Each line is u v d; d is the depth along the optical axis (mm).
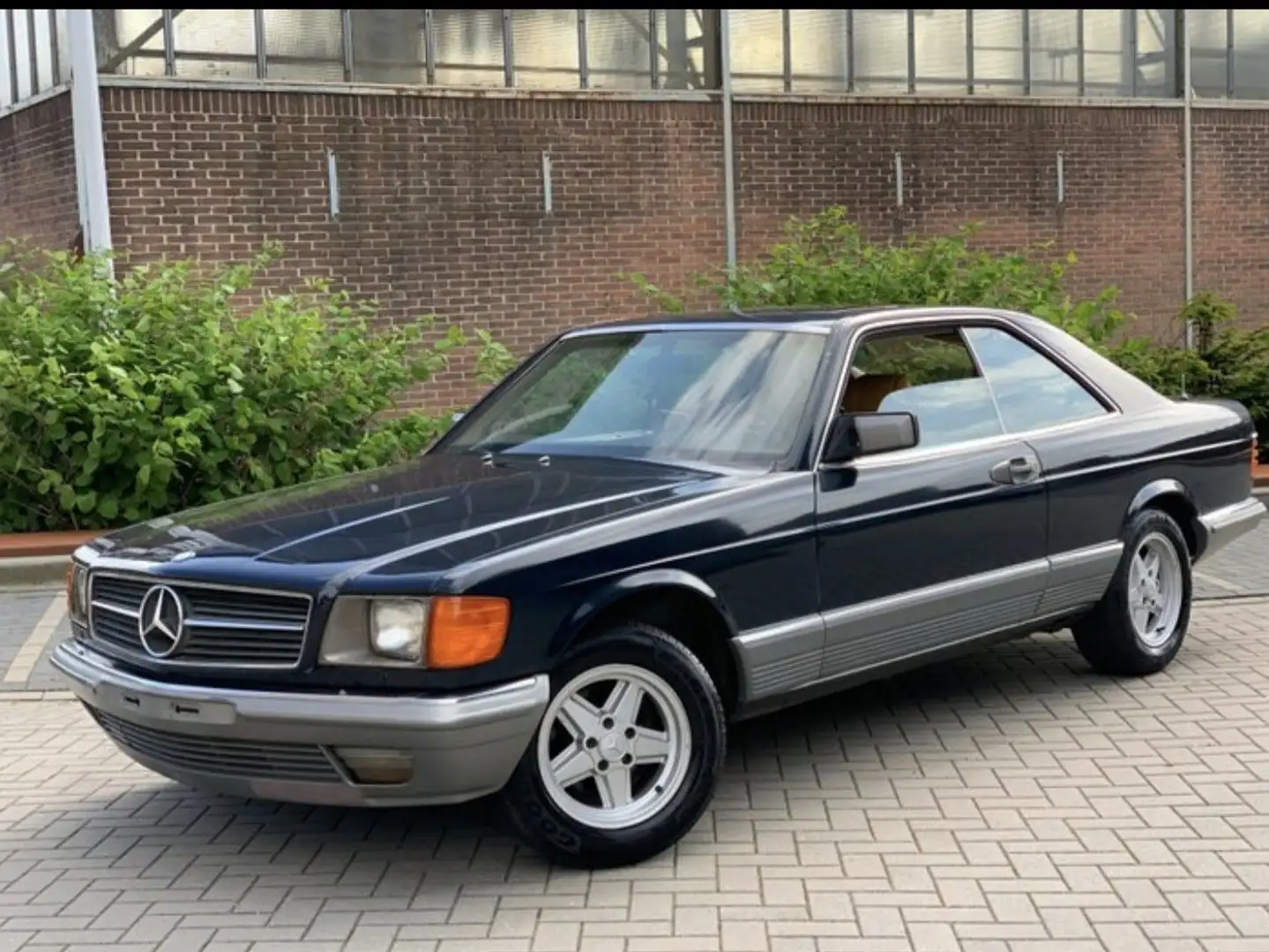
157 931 4020
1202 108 17078
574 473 4934
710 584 4469
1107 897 4070
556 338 6195
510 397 5973
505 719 3957
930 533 5168
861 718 5914
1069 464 5781
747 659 4582
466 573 3959
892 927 3906
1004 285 11414
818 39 15125
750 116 14797
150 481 9023
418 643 3896
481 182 13688
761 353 5273
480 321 13773
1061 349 6141
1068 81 16422
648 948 3812
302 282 13016
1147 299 16984
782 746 5555
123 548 4594
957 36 15797
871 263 11406
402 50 13367
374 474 5336
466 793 3990
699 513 4488
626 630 4277
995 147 15977
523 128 13812
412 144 13359
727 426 5074
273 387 9492
